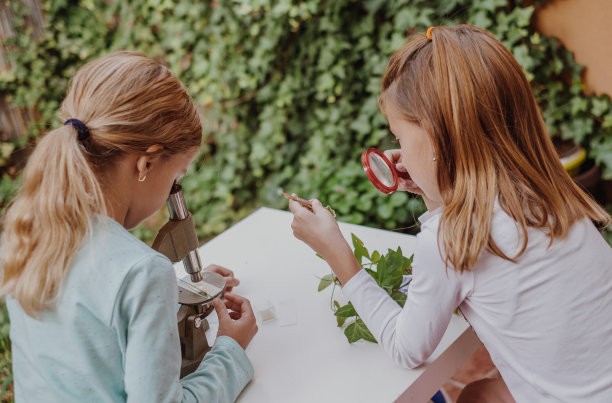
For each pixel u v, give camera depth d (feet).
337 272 4.03
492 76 3.34
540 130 3.57
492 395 4.34
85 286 3.09
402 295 4.21
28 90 11.98
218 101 11.47
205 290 4.06
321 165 10.41
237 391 3.66
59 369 3.21
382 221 9.57
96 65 3.30
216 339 3.87
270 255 5.26
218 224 11.64
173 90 3.36
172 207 3.87
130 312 3.09
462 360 4.15
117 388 3.27
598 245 3.53
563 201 3.48
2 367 8.38
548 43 8.76
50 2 11.80
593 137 8.95
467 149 3.36
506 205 3.33
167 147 3.36
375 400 3.56
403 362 3.69
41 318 3.15
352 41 9.95
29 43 11.89
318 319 4.33
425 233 3.55
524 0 8.89
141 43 11.90
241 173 11.71
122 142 3.17
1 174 11.89
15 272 3.10
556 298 3.35
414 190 4.57
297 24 10.25
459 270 3.38
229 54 11.16
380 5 9.31
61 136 3.09
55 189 3.02
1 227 3.34
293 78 10.69
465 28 3.53
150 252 3.23
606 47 8.37
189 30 11.33
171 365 3.18
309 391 3.69
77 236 3.07
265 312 4.34
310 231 4.05
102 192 3.26
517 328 3.46
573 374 3.44
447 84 3.35
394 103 3.61
